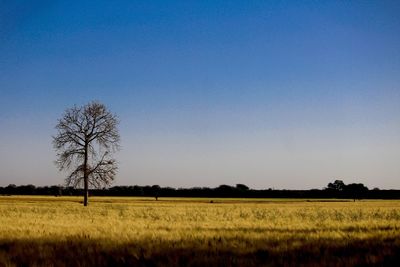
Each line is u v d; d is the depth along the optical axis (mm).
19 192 130375
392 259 10477
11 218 27938
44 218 28406
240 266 10016
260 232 16797
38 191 130500
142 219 28547
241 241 13758
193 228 19188
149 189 133375
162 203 70500
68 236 15195
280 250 11844
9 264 10219
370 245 12586
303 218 30984
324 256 10852
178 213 37312
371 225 21031
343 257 10719
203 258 10719
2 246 13109
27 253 11531
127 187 133000
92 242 13445
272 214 36312
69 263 10438
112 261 10719
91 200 81938
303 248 12164
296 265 10055
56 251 11906
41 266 10070
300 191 131750
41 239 14312
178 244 13094
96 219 27531
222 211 42031
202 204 67438
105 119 51344
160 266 10133
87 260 10633
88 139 51031
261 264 10219
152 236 15227
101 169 50438
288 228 19516
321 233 16078
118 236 15219
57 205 53906
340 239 14203
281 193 132125
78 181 50594
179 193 132625
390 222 24516
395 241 13195
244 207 54844
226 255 11211
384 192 133500
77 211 39812
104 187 51031
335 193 133250
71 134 50500
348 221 26484
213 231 17297
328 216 33688
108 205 56094
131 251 11664
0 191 129500
